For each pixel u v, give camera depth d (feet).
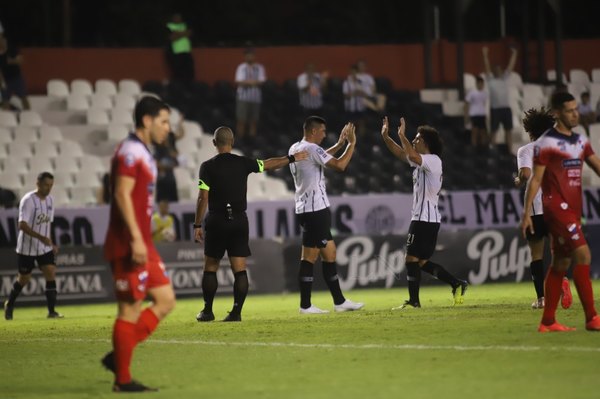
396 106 311.47
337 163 143.23
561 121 101.81
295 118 300.61
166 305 81.82
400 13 361.92
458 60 320.09
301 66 322.96
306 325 123.65
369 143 294.05
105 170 263.49
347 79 298.56
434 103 315.37
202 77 314.55
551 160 101.81
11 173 256.73
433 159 144.05
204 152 278.67
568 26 363.97
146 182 80.02
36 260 170.60
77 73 303.27
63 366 97.14
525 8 335.47
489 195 259.39
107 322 151.02
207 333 119.55
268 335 114.32
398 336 107.04
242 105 286.66
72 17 339.36
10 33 337.72
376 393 73.56
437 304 156.35
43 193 169.27
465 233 227.40
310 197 145.28
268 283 217.56
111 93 293.64
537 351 90.74
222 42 356.79
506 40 339.36
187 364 93.71
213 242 135.64
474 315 127.44
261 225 242.58
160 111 81.51
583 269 102.99
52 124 283.59
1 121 268.00
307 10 361.71
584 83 331.77
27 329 142.82
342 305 148.36
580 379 75.72
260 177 272.10
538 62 335.26
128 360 79.25
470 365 84.89
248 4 357.61
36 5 337.52
